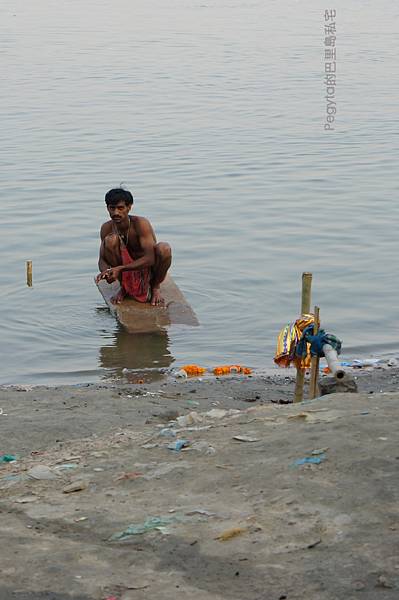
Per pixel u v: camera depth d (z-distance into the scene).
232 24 65.19
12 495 7.16
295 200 21.95
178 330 14.32
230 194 22.59
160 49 51.25
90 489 7.14
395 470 6.73
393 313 15.00
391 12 75.62
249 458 7.32
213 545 5.96
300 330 9.91
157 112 33.56
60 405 10.32
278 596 5.33
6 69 43.97
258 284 16.34
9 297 15.74
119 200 15.14
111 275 15.12
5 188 23.05
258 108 34.50
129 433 8.72
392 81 40.81
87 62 46.41
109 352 13.52
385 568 5.54
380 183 23.64
